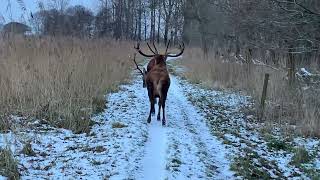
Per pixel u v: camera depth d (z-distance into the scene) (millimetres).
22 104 9750
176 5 53188
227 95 15359
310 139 9625
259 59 17297
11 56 11305
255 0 12430
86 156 7164
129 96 13859
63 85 10680
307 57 15508
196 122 10719
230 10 18969
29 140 7520
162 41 59781
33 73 10633
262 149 8688
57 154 7195
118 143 8031
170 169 6809
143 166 6910
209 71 19031
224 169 7207
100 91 12633
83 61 13305
